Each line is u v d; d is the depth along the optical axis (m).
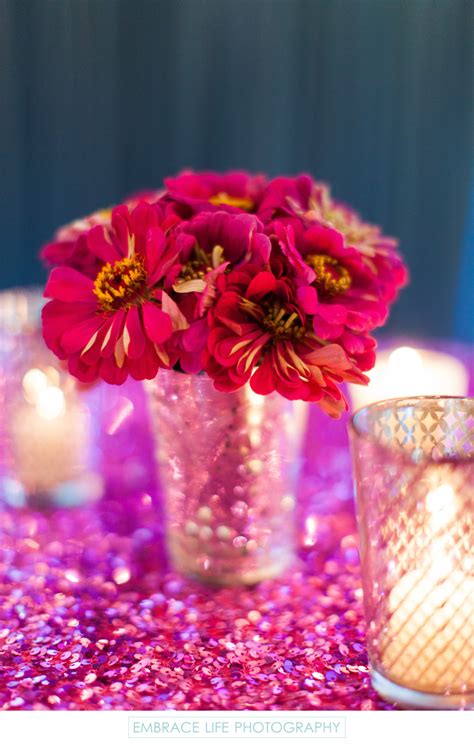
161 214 0.53
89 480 0.64
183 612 0.54
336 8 1.22
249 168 1.27
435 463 0.46
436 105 1.25
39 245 1.27
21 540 0.59
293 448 0.56
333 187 1.28
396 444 0.51
